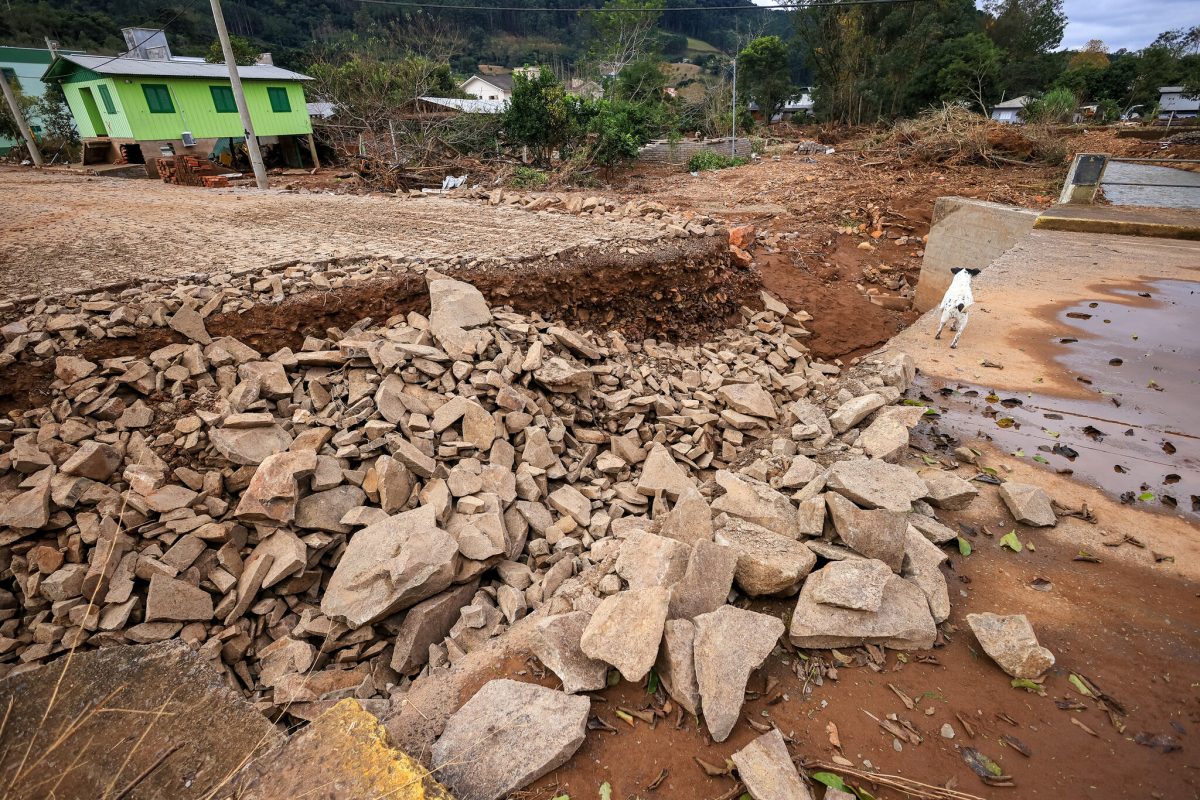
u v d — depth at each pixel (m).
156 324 6.38
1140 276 7.78
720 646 2.62
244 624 4.79
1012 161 19.58
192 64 24.06
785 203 18.48
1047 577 3.12
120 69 20.66
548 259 9.23
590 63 39.88
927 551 3.14
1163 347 5.65
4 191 15.78
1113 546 3.29
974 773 2.27
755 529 3.40
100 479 5.17
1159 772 2.22
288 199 14.74
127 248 9.02
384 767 2.05
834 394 5.20
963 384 5.15
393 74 27.11
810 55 44.88
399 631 4.60
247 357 6.52
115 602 4.57
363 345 6.77
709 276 10.96
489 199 14.46
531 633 2.95
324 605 4.57
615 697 2.70
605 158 25.28
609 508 6.31
